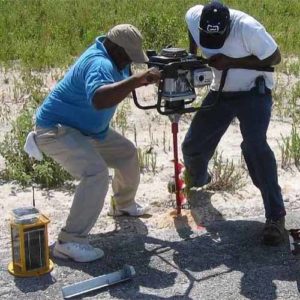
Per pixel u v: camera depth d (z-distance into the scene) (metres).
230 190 4.83
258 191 4.83
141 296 3.57
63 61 8.16
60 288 3.63
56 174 4.89
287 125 6.21
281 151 5.46
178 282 3.71
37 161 5.01
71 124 3.90
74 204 3.85
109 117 3.96
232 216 4.48
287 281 3.73
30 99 6.76
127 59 3.74
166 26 9.09
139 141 5.76
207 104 4.20
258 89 4.00
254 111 4.01
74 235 3.87
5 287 3.62
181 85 3.90
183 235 4.22
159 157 5.43
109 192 4.77
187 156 4.41
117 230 4.26
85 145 3.85
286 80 7.61
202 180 4.59
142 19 9.40
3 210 4.50
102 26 9.88
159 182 4.96
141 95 6.99
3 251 3.99
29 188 4.85
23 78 7.43
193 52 4.22
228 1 11.45
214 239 4.18
